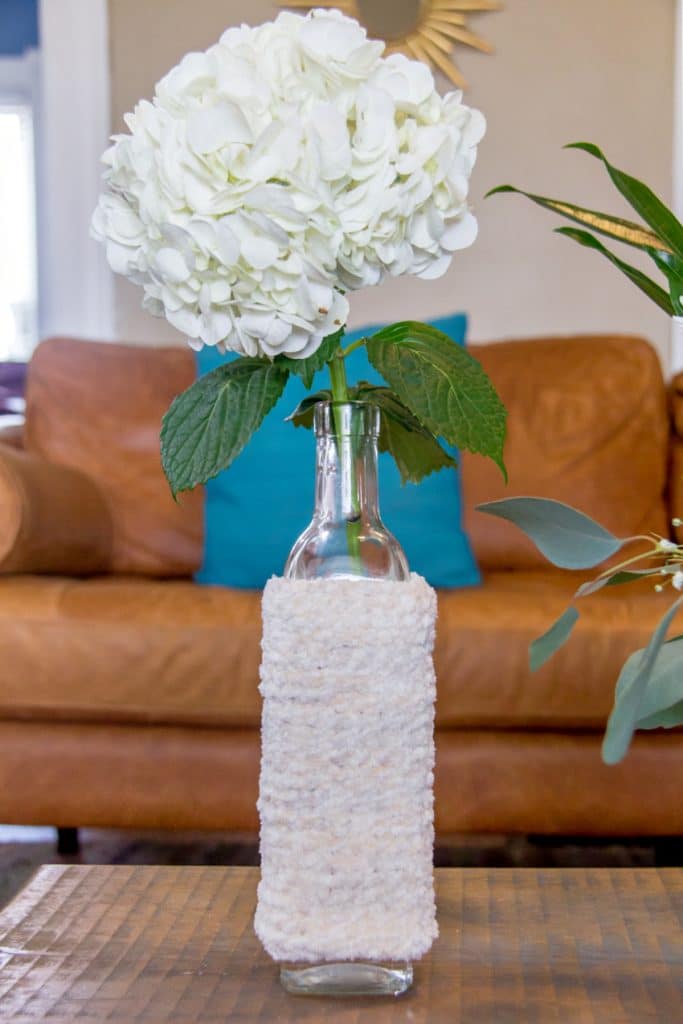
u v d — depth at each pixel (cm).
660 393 234
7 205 495
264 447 196
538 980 68
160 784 167
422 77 63
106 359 233
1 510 175
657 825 165
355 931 65
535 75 324
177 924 78
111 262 66
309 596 66
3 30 481
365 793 65
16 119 490
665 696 57
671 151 325
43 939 75
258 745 167
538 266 326
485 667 162
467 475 229
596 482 225
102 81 328
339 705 65
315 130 58
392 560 68
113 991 67
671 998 65
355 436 69
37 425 228
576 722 164
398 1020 62
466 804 165
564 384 233
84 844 203
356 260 61
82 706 164
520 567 226
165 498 223
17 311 503
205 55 62
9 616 164
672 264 62
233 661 163
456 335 221
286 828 66
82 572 209
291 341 62
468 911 80
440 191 64
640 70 323
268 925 66
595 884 86
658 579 190
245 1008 64
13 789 168
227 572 195
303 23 62
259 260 59
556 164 326
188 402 65
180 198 60
